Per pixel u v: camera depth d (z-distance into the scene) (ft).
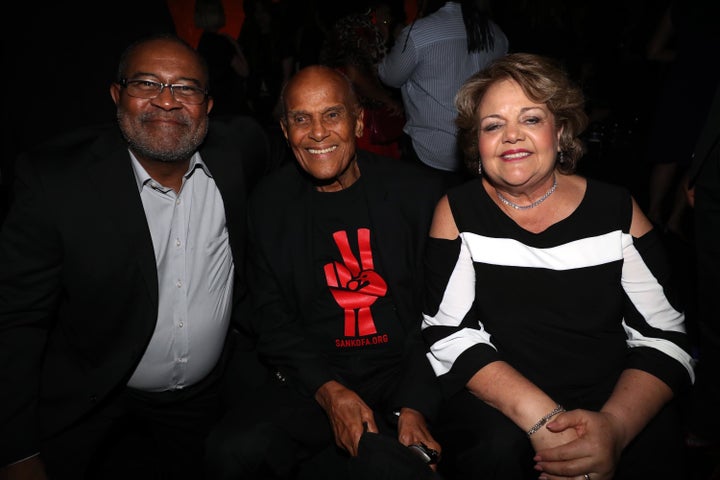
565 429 4.75
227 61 13.91
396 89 9.81
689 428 7.00
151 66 5.37
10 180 7.65
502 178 5.14
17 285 5.39
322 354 6.24
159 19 7.43
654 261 5.14
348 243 6.03
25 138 7.36
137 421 8.21
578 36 12.43
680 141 11.80
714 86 11.12
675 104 11.69
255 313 6.47
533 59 5.08
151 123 5.41
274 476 5.81
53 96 7.20
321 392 5.84
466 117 5.44
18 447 5.37
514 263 5.22
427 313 5.70
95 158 5.58
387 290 6.08
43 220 5.31
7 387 5.37
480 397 5.23
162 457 7.16
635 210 5.21
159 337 5.96
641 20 20.15
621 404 4.88
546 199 5.29
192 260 5.97
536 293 5.20
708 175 6.29
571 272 5.12
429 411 5.64
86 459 6.31
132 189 5.58
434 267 5.54
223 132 6.44
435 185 6.11
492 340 5.54
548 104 5.05
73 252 5.45
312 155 5.77
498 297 5.31
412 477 5.05
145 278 5.62
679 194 11.91
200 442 6.98
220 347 6.51
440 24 8.62
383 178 6.07
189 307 6.01
